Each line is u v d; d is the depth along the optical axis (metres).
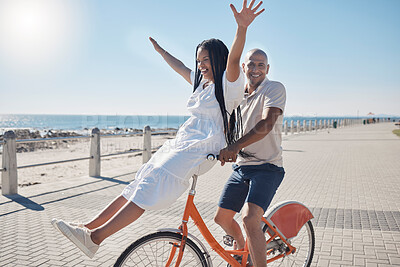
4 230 4.40
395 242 4.04
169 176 2.09
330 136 24.81
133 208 2.04
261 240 2.33
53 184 7.41
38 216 5.03
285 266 3.09
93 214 5.15
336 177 8.41
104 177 8.28
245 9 2.01
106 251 3.78
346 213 5.28
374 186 7.31
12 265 3.38
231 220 2.77
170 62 2.91
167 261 2.27
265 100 2.52
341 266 3.40
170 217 5.01
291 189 7.04
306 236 3.12
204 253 2.32
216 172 9.31
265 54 2.72
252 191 2.49
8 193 6.34
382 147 16.17
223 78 2.20
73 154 16.73
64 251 3.76
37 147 20.52
